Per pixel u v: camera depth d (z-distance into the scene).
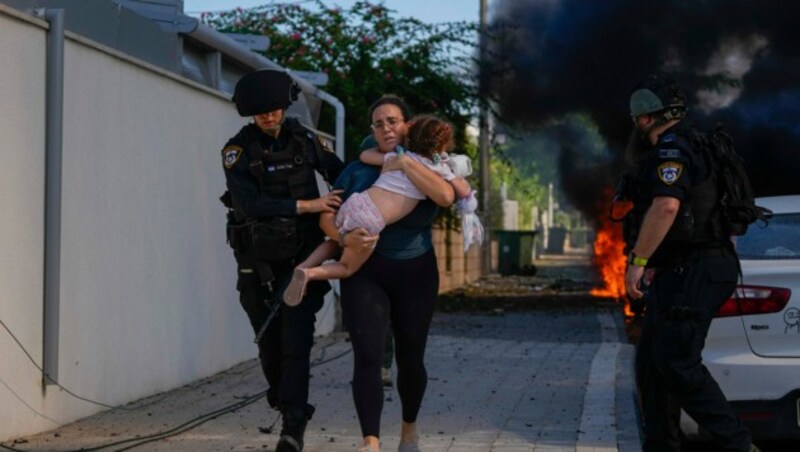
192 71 11.21
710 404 6.15
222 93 10.87
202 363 10.29
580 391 9.86
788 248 7.57
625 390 9.82
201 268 10.29
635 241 6.32
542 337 14.91
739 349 6.89
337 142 15.30
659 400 6.42
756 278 6.92
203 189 10.38
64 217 7.64
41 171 7.33
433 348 13.30
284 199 6.47
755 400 6.81
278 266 6.59
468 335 15.12
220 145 10.91
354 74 21.17
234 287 11.22
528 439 7.61
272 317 6.50
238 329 11.32
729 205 6.09
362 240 6.03
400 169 6.13
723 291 6.16
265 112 6.43
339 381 10.25
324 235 6.71
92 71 8.10
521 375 10.90
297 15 21.92
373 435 6.02
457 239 28.34
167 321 9.50
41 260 7.35
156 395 9.20
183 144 9.91
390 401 9.15
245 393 9.38
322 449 7.16
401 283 6.21
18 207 7.07
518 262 35.31
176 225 9.73
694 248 6.14
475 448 7.27
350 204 6.09
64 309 7.63
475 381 10.47
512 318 18.25
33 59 7.23
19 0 7.81
